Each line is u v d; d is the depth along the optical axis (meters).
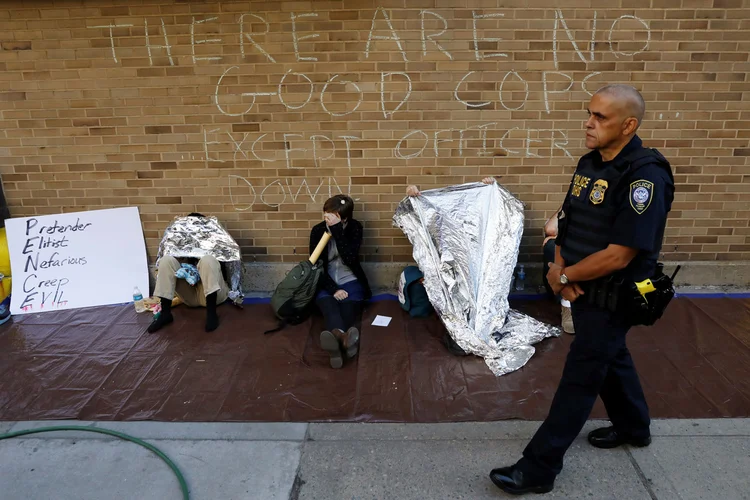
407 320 4.61
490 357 3.93
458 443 3.14
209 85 4.73
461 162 4.85
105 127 4.87
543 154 4.82
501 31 4.55
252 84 4.71
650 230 2.35
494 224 4.51
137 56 4.69
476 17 4.52
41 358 4.11
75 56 4.71
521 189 4.91
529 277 5.11
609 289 2.52
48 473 2.96
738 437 3.14
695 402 3.46
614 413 3.01
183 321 4.65
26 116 4.87
